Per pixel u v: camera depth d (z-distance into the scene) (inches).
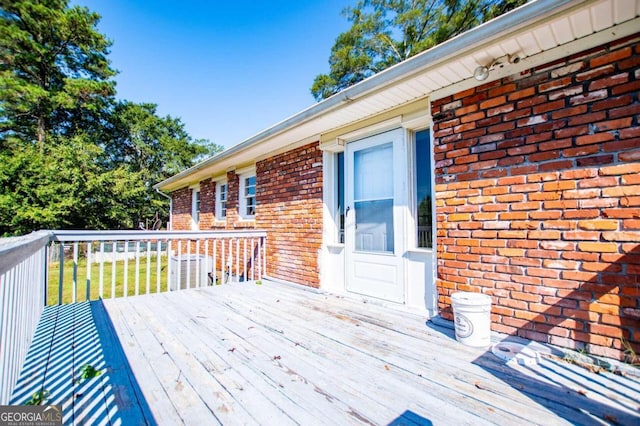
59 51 681.0
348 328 121.7
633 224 83.9
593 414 66.2
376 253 158.7
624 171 85.6
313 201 192.1
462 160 119.9
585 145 92.1
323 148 183.5
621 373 81.8
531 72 103.1
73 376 84.9
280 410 69.2
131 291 266.1
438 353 98.0
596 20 83.1
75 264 159.2
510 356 93.2
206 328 122.8
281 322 129.6
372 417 66.3
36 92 616.7
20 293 87.6
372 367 89.1
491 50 97.0
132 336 114.4
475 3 462.3
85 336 114.3
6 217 458.6
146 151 900.0
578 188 93.2
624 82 86.0
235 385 80.0
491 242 111.3
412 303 143.3
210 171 316.5
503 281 108.2
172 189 478.9
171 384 80.5
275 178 224.4
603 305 88.3
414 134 149.1
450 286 122.7
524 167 104.0
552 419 64.8
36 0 631.2
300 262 200.1
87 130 780.6
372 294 160.2
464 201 119.0
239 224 273.6
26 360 94.4
